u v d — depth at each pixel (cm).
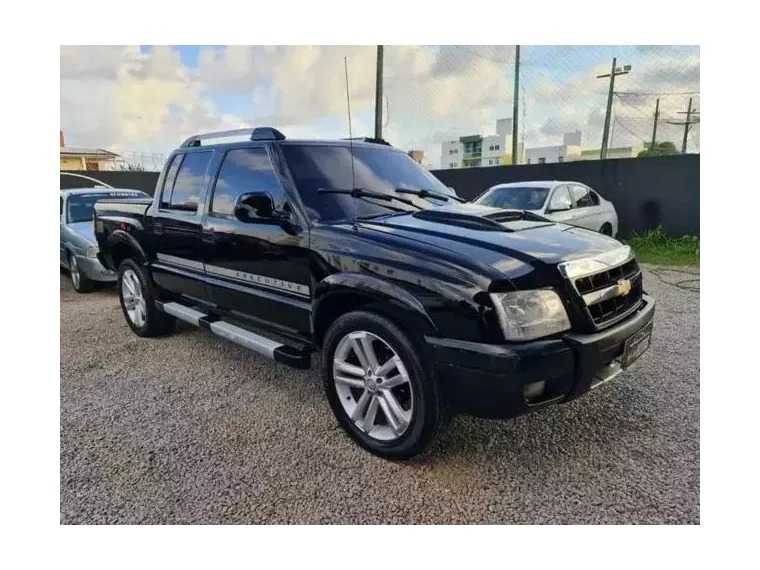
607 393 360
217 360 454
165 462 293
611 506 248
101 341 516
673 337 479
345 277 291
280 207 341
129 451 304
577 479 268
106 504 258
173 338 521
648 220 1077
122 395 383
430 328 256
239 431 326
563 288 257
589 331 258
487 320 242
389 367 280
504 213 346
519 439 305
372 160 394
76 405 366
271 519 246
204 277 416
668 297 646
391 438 285
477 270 251
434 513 247
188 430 328
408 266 268
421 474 275
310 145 370
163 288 482
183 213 430
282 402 366
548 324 249
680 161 1019
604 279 276
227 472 282
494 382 241
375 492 262
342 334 298
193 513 251
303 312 331
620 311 285
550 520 240
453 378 252
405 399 288
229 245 379
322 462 289
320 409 354
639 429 312
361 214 344
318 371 424
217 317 424
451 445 301
